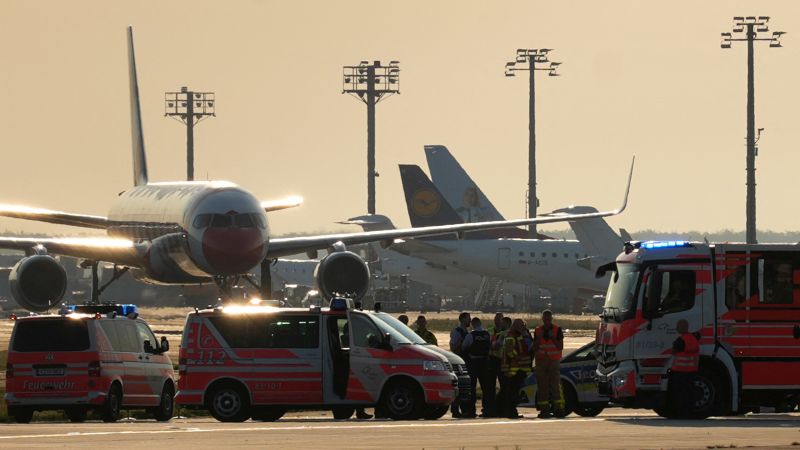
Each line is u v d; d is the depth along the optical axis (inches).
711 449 3154.5
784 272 4626.0
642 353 4603.8
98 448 3216.0
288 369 4672.7
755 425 4082.2
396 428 3917.3
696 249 4626.0
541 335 4763.8
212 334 4714.6
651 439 3454.7
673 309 4608.8
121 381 4877.0
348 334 4692.4
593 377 5054.1
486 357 5078.7
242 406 4687.5
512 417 4849.9
